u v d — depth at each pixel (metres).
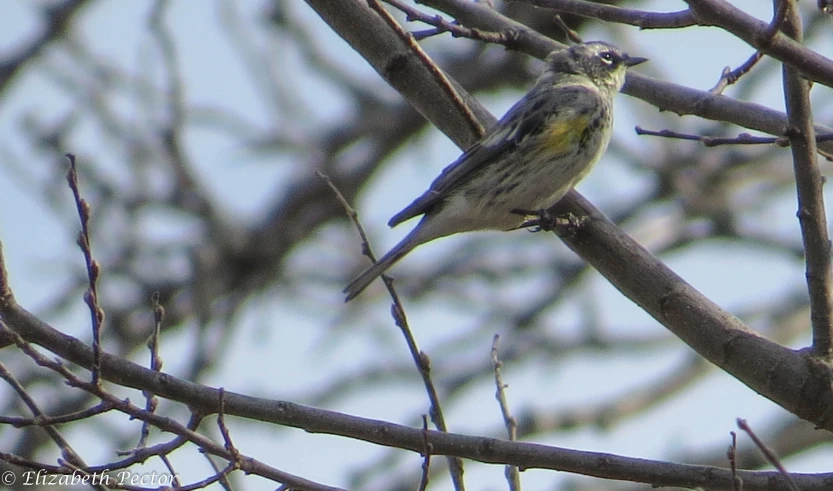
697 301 7.61
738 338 7.37
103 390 6.29
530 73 19.12
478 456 6.57
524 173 9.61
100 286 17.11
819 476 6.46
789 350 7.22
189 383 6.58
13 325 6.34
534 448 6.58
